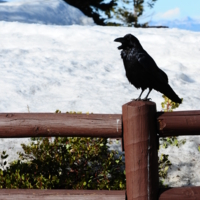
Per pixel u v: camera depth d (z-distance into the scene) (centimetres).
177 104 916
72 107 1161
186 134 521
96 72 1516
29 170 776
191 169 874
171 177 852
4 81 1359
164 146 863
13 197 545
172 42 1967
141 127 511
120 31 2269
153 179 521
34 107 1164
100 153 825
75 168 791
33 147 794
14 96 1244
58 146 795
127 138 518
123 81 1423
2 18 3344
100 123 521
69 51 1794
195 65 1656
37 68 1525
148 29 2427
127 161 524
